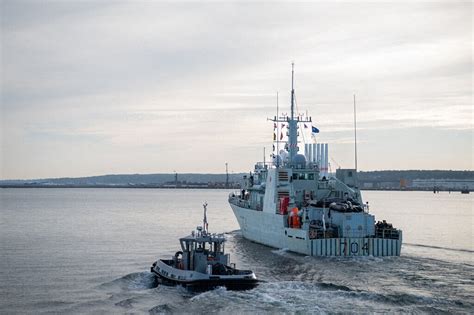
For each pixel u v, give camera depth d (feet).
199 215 629.92
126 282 209.15
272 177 298.97
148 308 170.30
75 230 431.43
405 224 502.79
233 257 259.60
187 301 171.01
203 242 200.75
